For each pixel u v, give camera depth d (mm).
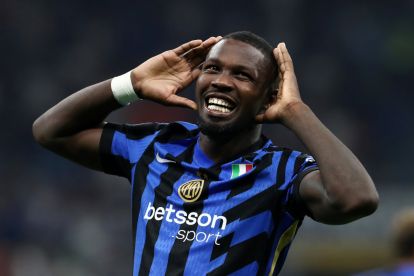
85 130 13523
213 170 12297
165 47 69875
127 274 50000
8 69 67500
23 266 49438
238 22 70938
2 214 52531
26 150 63031
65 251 50875
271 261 12055
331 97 67750
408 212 19281
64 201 55656
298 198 11891
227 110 12188
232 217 11930
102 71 68375
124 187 55875
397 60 70438
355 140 64188
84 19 70688
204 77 12305
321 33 71438
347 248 43250
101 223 52969
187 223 12062
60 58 68562
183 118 60719
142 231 12383
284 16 71312
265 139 13016
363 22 72312
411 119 68000
